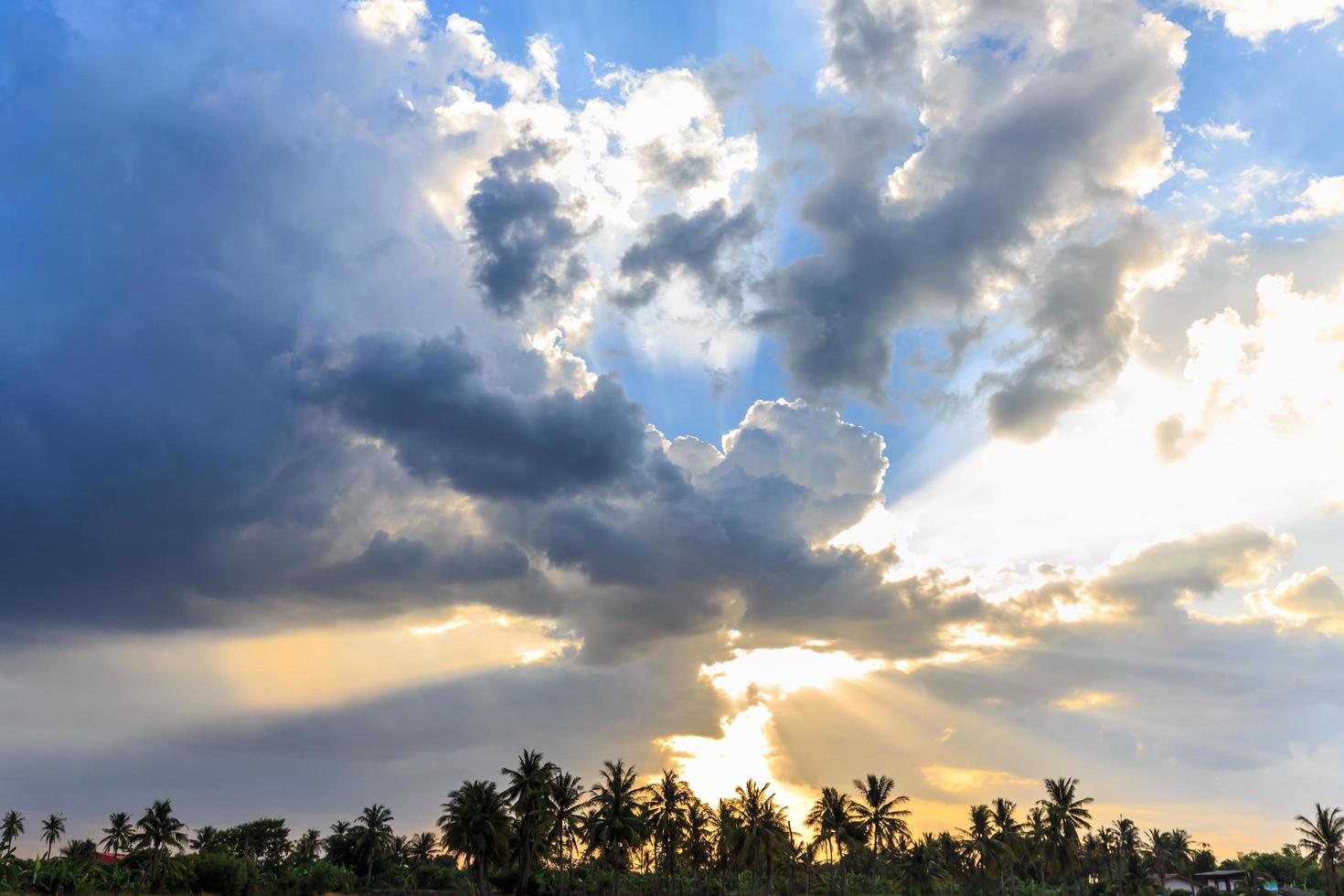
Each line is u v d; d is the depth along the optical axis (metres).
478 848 107.12
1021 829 139.00
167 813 141.50
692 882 144.25
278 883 148.88
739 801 117.88
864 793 127.62
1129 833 167.62
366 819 173.00
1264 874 176.38
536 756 112.19
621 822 107.88
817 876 152.75
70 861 150.88
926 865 137.88
